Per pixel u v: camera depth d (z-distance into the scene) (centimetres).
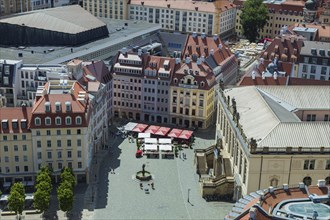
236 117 18450
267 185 16438
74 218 16825
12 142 18225
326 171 16400
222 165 19400
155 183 19350
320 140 16588
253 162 16150
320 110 19650
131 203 17925
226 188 18450
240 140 17262
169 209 17638
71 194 16525
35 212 17025
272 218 10731
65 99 18588
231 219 11431
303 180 16488
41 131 18200
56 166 18738
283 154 16088
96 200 18012
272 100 19725
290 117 18288
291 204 11488
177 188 19062
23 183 18525
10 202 16288
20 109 18575
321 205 11444
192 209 17675
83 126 18375
